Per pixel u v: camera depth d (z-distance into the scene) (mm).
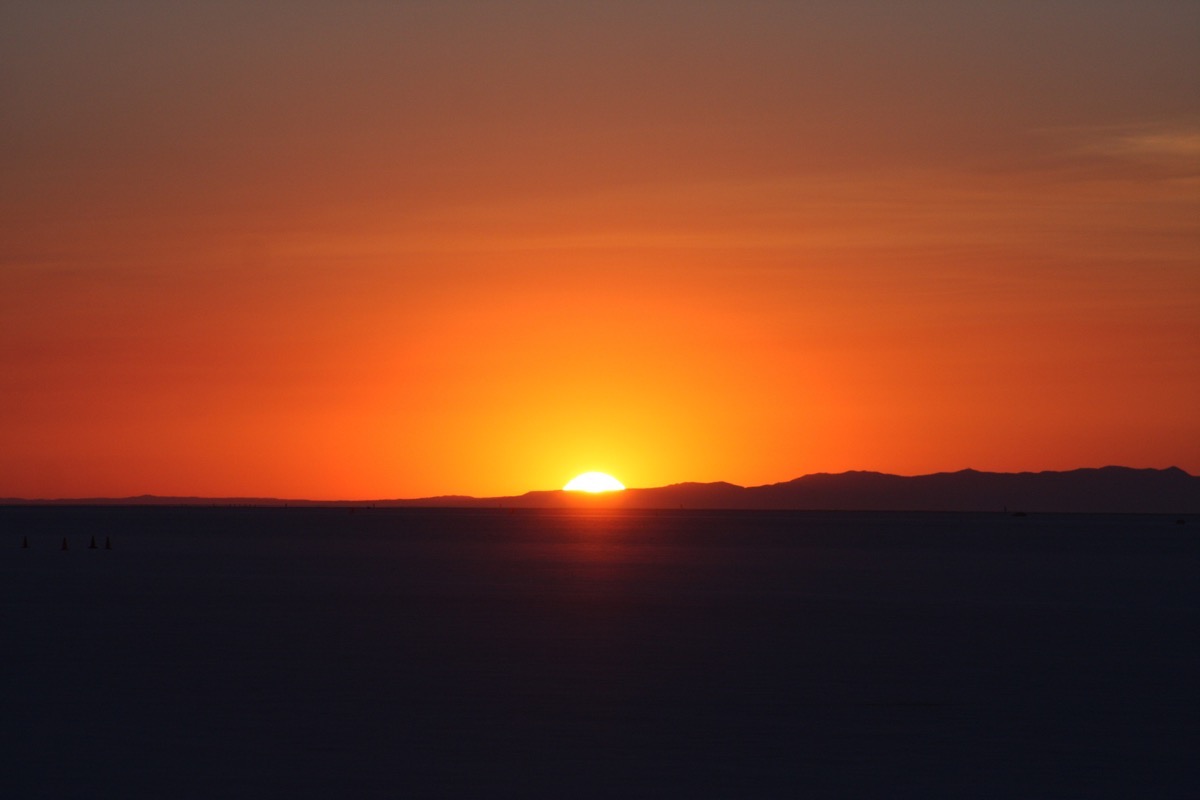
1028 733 76438
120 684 90438
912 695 88812
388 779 64438
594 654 106562
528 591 171250
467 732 74938
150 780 63969
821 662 104312
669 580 197125
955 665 103500
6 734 73938
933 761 69188
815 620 137375
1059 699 87750
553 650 108688
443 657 103938
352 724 77000
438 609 144000
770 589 182250
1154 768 68062
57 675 94438
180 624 127625
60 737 73250
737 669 99562
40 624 127750
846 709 83312
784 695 88188
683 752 70625
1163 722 79875
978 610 152250
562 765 67500
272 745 71438
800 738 74500
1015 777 66062
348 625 126938
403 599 157375
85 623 128625
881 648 113875
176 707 81812
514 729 75875
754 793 62656
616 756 69562
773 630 126812
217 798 60938
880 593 177875
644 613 141375
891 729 77188
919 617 142625
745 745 72500
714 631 124875
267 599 157250
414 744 71750
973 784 64625
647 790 62969
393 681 92000
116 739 72750
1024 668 102188
